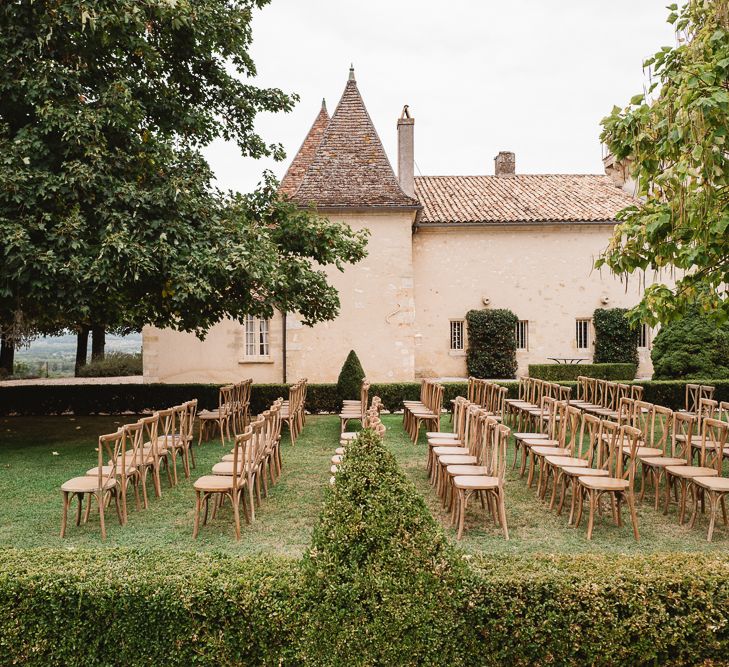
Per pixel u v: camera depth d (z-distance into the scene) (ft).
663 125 18.34
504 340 70.08
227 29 39.19
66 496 20.63
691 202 17.39
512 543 19.80
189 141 41.96
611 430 22.36
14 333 70.44
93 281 29.89
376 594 10.85
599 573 12.07
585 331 73.10
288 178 69.97
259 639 11.30
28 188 29.35
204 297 31.60
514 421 42.19
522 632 11.28
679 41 20.76
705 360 49.93
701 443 25.77
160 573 12.23
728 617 11.45
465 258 72.18
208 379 60.90
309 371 60.03
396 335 59.93
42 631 11.89
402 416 48.67
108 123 31.78
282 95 43.93
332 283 60.08
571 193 78.59
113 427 45.27
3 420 49.52
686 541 20.06
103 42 31.24
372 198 59.67
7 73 30.14
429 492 26.05
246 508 21.99
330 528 11.73
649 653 11.27
